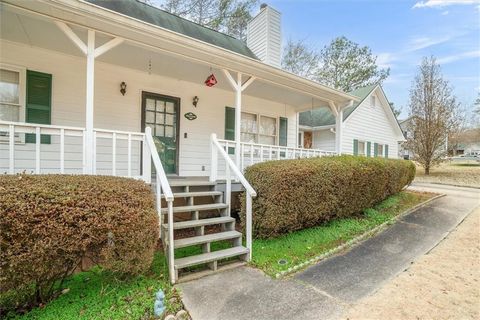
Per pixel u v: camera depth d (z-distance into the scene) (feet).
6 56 15.48
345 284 10.44
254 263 12.21
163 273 10.87
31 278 7.66
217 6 46.75
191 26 26.21
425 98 49.16
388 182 22.85
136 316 8.13
